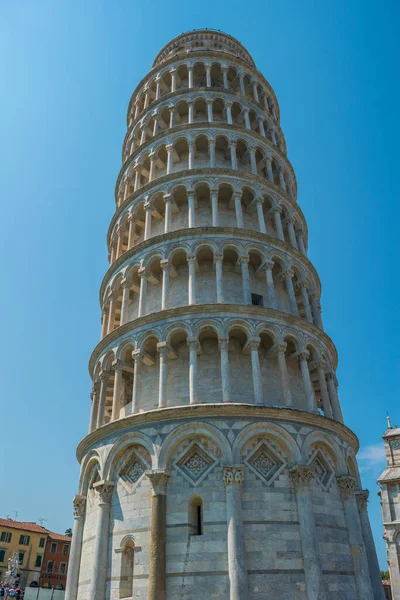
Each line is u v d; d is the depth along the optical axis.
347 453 29.50
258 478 24.84
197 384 28.92
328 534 25.08
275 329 30.16
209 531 23.34
